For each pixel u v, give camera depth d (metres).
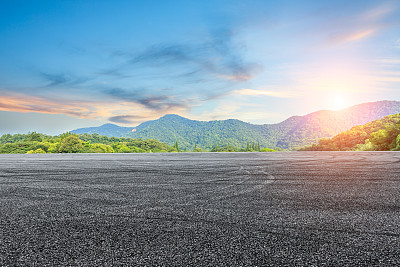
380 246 1.97
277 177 5.77
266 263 1.69
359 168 7.45
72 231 2.31
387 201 3.45
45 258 1.78
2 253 1.86
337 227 2.40
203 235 2.19
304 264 1.68
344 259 1.76
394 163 8.91
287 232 2.27
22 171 7.12
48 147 73.06
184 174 6.34
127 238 2.13
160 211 2.98
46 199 3.65
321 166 8.05
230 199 3.60
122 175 6.20
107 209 3.08
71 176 6.07
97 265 1.67
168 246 1.96
